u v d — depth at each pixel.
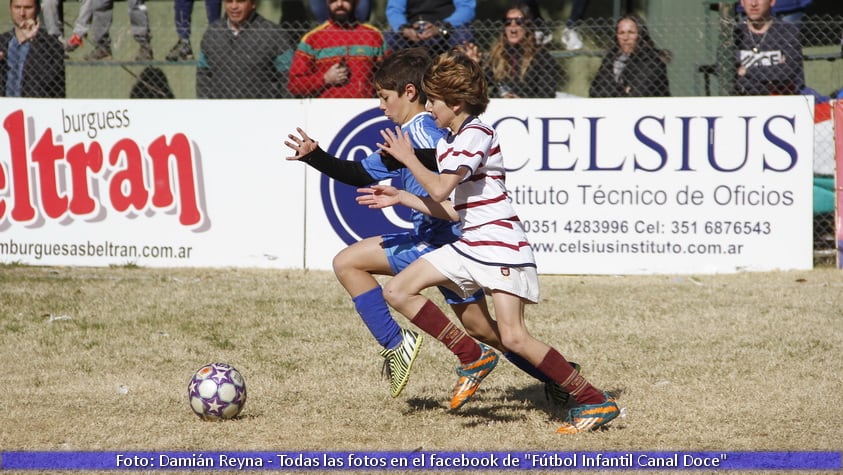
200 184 38.94
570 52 42.50
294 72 40.00
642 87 39.38
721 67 41.03
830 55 42.16
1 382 22.56
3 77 42.53
